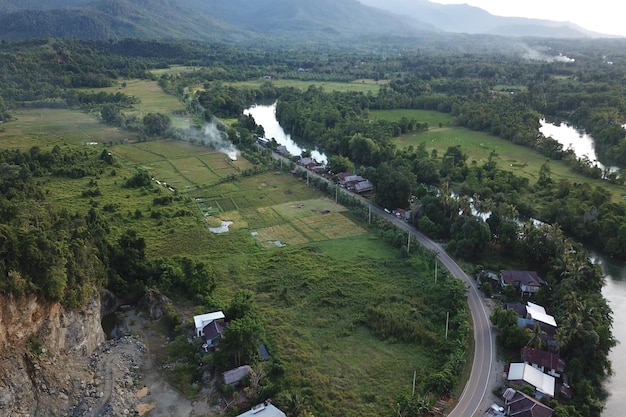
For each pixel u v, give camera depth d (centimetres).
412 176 16262
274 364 7988
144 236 12788
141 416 7081
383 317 9350
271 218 14388
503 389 7638
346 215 14600
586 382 7731
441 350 8525
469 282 10844
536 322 9106
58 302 7512
